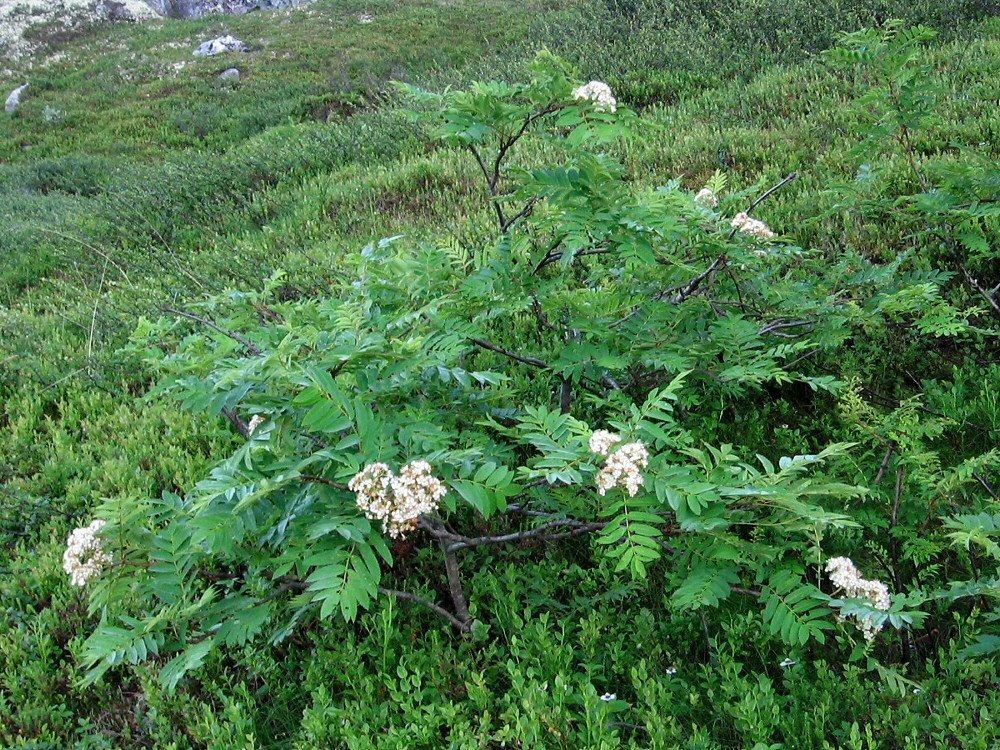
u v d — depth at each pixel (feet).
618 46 44.34
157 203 35.42
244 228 32.65
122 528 9.75
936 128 24.32
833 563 9.42
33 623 12.89
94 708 11.83
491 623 11.70
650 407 9.44
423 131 38.91
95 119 63.82
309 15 85.97
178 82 69.36
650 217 11.48
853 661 10.63
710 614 11.22
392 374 10.34
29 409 19.72
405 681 10.22
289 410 9.88
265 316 14.55
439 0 87.35
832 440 14.01
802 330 15.05
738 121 31.48
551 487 10.78
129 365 21.02
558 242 13.05
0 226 36.19
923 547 10.79
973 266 18.15
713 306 13.57
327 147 39.32
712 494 8.56
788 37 40.11
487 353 16.99
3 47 87.10
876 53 17.12
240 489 9.04
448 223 26.66
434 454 9.00
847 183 19.97
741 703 9.12
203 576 12.04
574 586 12.19
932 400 14.97
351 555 8.64
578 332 14.58
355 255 13.30
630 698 10.66
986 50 31.99
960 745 9.13
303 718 10.51
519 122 13.10
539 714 9.29
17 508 15.52
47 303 27.61
